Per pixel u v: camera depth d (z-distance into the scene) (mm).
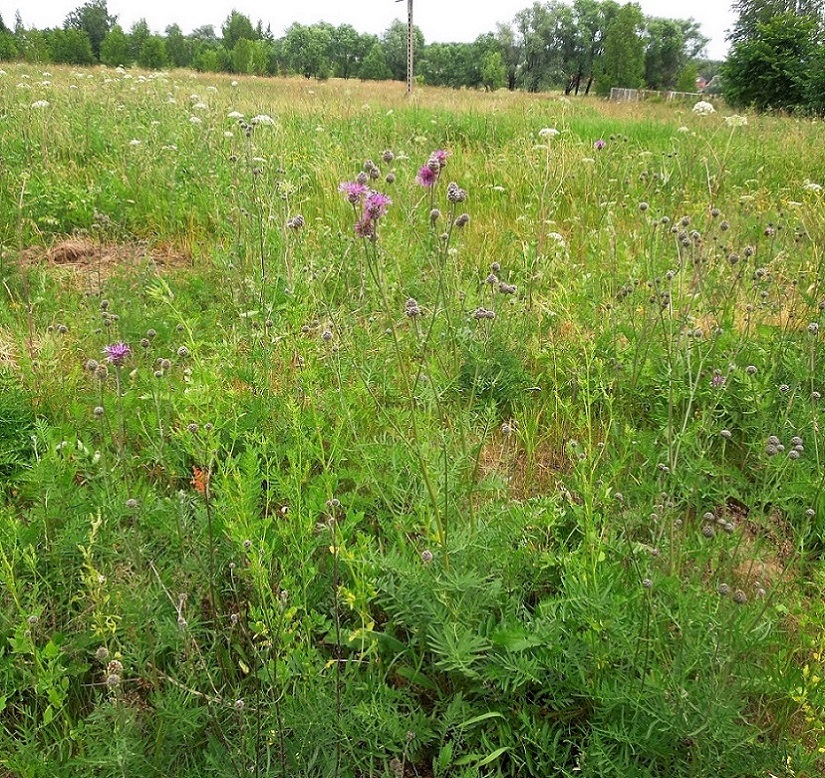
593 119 13703
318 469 3195
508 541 2520
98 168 7508
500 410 3715
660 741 1881
